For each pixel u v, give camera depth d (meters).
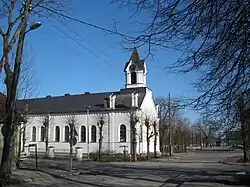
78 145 60.41
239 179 20.08
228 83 7.39
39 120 65.00
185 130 91.25
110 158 47.31
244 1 6.41
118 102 60.34
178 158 51.44
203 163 39.78
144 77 63.03
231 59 7.06
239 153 70.69
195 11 6.80
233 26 6.62
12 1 17.47
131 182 20.12
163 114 66.75
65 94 69.38
